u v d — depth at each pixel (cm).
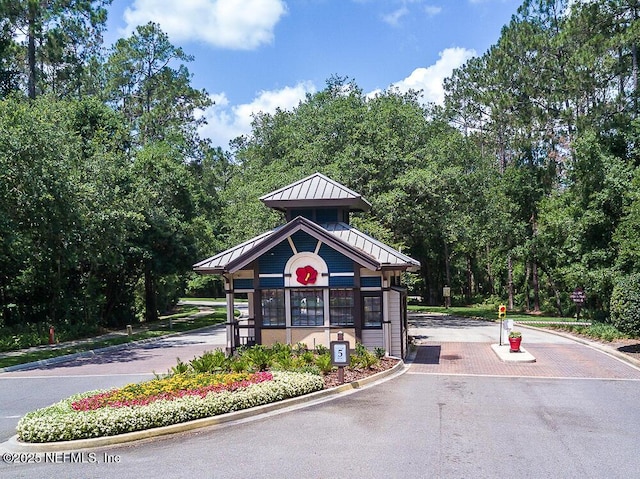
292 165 3828
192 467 862
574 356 2073
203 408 1120
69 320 3108
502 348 2203
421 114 4012
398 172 3497
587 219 3002
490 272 5581
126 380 1719
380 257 1930
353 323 1936
